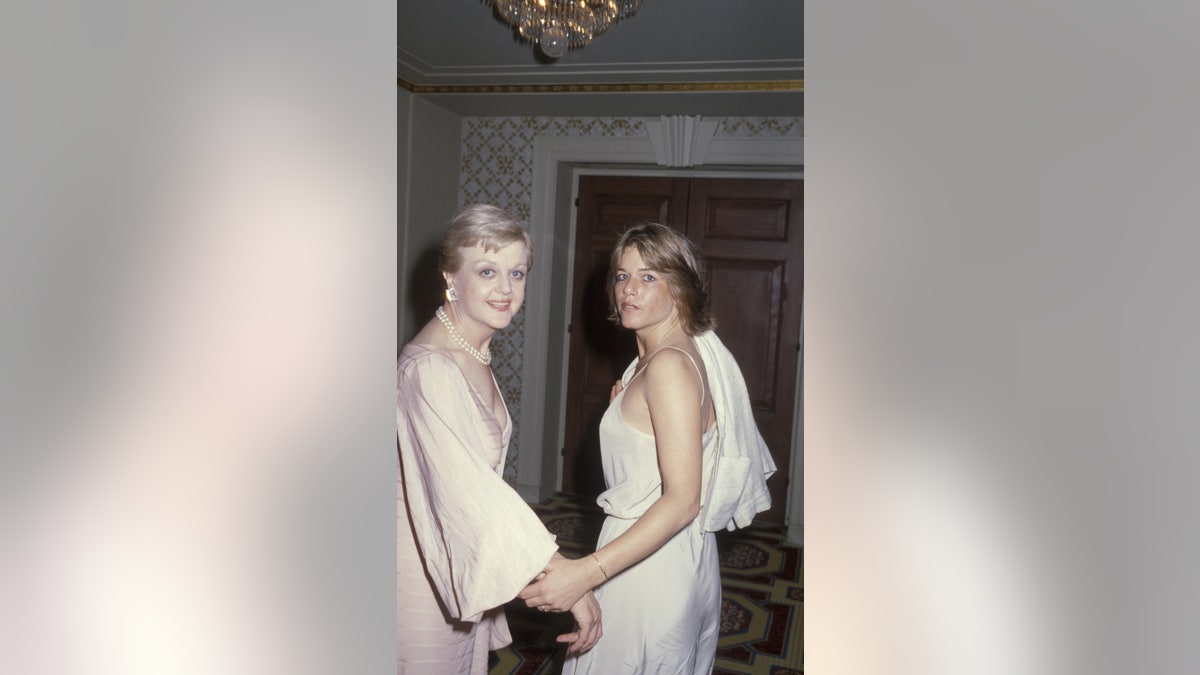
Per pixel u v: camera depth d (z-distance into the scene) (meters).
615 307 1.69
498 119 1.79
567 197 1.76
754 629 1.71
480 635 1.77
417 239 1.83
